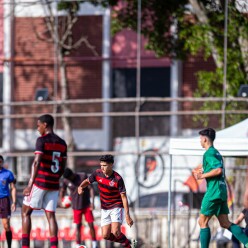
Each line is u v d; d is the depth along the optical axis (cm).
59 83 9100
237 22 6856
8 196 4922
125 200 4069
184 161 7519
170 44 7519
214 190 4041
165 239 6341
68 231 6325
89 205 5503
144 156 7431
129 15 7606
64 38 8325
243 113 6700
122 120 8488
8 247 4944
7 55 9100
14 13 8744
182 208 6538
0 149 8600
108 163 4053
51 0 8206
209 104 7019
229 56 6888
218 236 5681
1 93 9225
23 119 8612
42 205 4159
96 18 9169
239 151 4525
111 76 9331
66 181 5550
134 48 9250
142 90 9331
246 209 4597
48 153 4125
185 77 9050
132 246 4216
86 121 8638
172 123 8225
